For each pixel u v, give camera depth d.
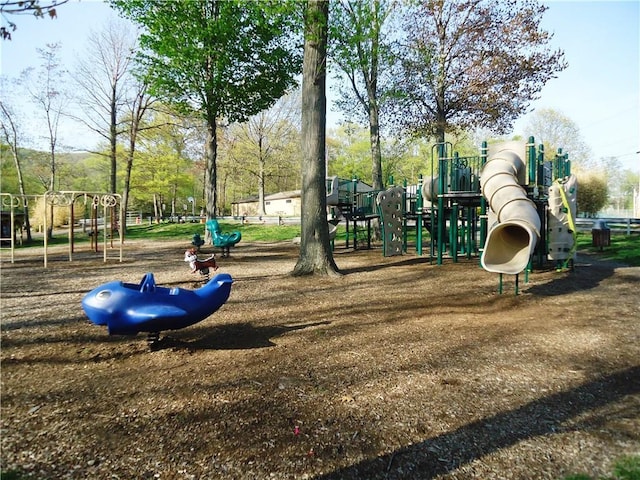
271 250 16.33
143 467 2.29
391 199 13.59
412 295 7.19
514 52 17.42
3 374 3.67
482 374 3.67
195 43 14.77
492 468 2.28
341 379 3.56
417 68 18.20
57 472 2.24
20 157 27.53
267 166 45.12
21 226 21.33
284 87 17.86
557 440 2.58
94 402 3.12
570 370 3.76
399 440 2.58
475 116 19.05
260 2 8.32
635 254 12.55
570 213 9.58
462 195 10.62
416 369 3.78
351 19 9.30
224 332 4.99
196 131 30.06
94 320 3.76
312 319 5.59
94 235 16.89
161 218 41.78
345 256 13.80
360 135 47.25
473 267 10.70
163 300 3.92
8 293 7.59
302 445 2.52
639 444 2.52
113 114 25.50
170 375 3.65
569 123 43.53
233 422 2.80
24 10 2.11
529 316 5.74
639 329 5.06
